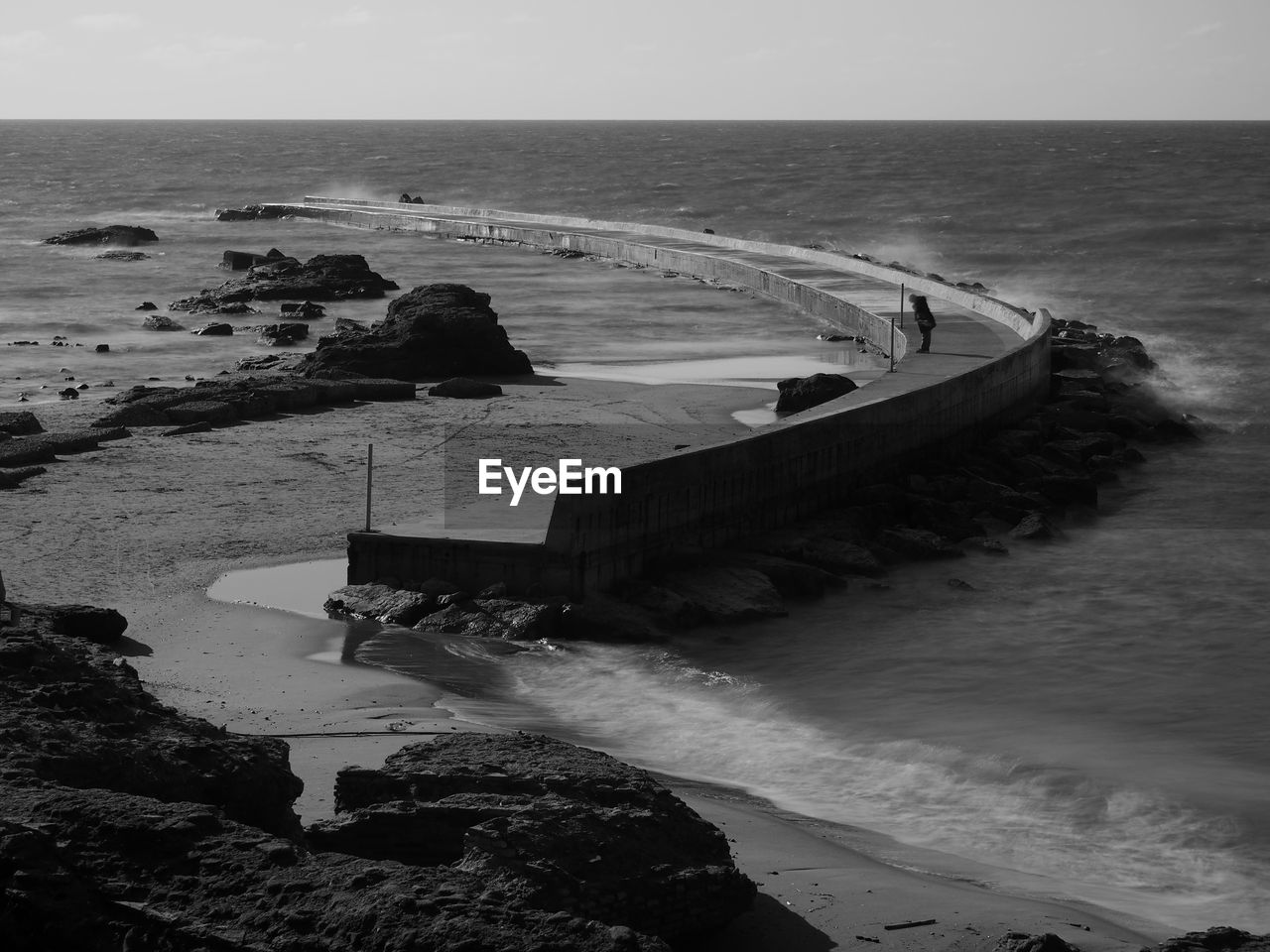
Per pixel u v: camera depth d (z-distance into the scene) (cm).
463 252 8762
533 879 1043
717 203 13838
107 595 2275
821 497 2988
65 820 1054
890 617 2383
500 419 3719
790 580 2514
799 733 1812
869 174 17775
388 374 4309
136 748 1193
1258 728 1841
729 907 1148
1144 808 1562
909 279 6119
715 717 1872
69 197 14275
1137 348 5012
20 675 1311
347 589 2306
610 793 1195
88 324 5541
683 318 5809
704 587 2425
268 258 7600
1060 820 1533
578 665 2073
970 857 1432
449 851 1118
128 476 3039
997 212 11650
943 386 3441
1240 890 1362
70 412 3725
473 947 928
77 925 988
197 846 1041
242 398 3734
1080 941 1180
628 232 9106
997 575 2656
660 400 4019
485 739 1302
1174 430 3978
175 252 8775
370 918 959
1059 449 3625
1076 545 2886
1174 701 1956
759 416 3778
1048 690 2005
